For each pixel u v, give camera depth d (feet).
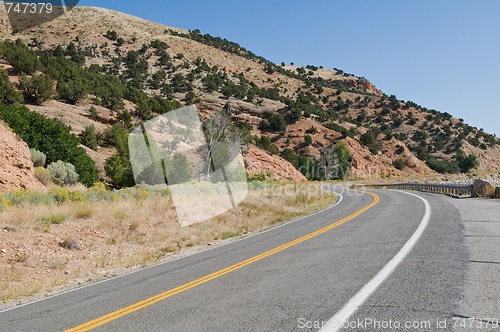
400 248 27.27
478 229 33.24
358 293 17.29
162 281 24.68
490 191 74.74
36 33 532.32
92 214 49.98
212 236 49.11
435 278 18.89
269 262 26.96
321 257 26.81
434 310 14.57
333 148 302.66
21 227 41.06
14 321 18.97
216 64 601.21
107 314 17.92
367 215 54.39
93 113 212.23
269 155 249.55
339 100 588.09
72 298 23.13
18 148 75.92
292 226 50.83
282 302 16.96
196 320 15.65
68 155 101.19
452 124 537.24
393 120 534.37
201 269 27.40
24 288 27.73
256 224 58.18
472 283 17.67
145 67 469.16
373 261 23.82
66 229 43.75
